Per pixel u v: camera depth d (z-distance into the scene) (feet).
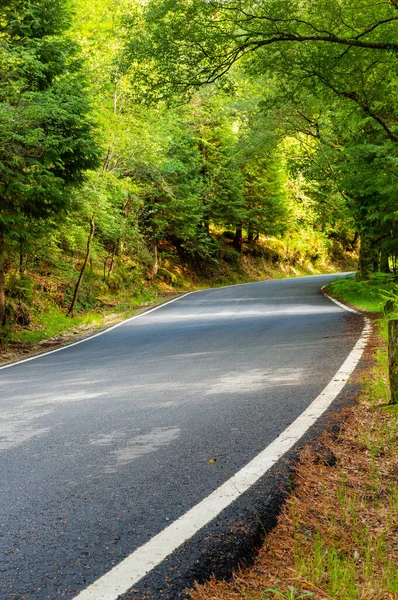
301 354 29.86
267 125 79.61
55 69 47.85
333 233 204.33
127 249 102.27
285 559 9.16
